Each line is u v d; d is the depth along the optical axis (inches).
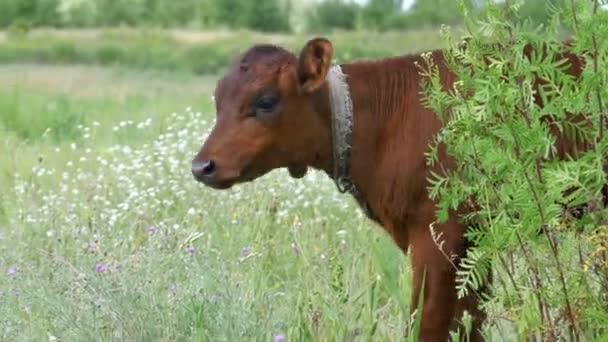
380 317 285.4
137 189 368.8
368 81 264.5
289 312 279.7
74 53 1348.4
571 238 223.9
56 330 262.7
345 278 300.4
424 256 257.9
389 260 293.3
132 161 404.2
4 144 520.7
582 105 219.9
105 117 665.0
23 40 1540.4
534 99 242.1
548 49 223.1
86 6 1867.6
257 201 366.0
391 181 262.1
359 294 285.6
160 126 501.7
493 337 276.1
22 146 515.5
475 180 233.0
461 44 251.0
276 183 374.3
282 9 1739.7
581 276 223.5
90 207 355.9
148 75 1173.7
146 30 1749.5
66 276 273.3
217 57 1338.6
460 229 253.8
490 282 253.4
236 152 253.6
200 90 967.6
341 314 276.1
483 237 229.8
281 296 296.7
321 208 372.8
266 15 1743.4
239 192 368.5
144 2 1872.5
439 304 256.8
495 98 220.8
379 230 334.3
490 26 222.1
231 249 320.8
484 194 227.9
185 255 282.8
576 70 248.2
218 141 254.2
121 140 501.0
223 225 342.3
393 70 265.6
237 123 254.8
